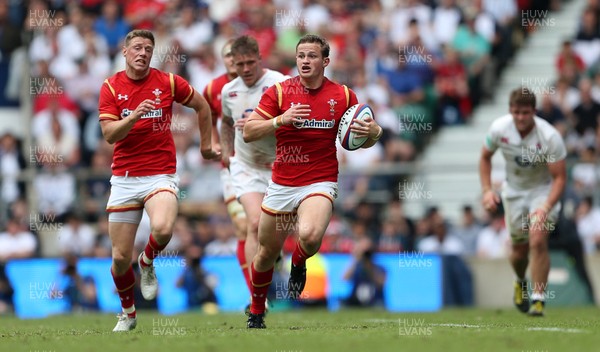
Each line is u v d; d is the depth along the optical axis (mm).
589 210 57250
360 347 23547
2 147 64125
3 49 68062
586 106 63719
